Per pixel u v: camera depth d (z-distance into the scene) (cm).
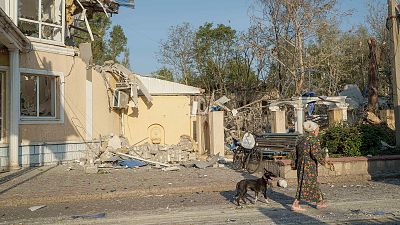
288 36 3366
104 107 2039
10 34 1391
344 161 1240
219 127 1847
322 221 742
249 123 2802
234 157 1566
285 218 771
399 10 1543
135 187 1104
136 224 745
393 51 1538
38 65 1625
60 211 884
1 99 1519
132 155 1725
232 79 4716
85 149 1781
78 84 1791
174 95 2472
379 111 2361
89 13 2397
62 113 1697
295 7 3177
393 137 1557
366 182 1199
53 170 1487
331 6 3148
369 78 2427
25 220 799
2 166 1490
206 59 4884
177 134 2458
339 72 3550
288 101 2161
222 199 991
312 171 831
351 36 3875
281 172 1220
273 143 1427
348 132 1350
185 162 1719
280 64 3578
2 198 972
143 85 2281
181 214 822
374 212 804
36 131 1605
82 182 1206
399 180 1220
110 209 892
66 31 2025
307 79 3481
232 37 4859
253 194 1052
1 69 1504
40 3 1683
